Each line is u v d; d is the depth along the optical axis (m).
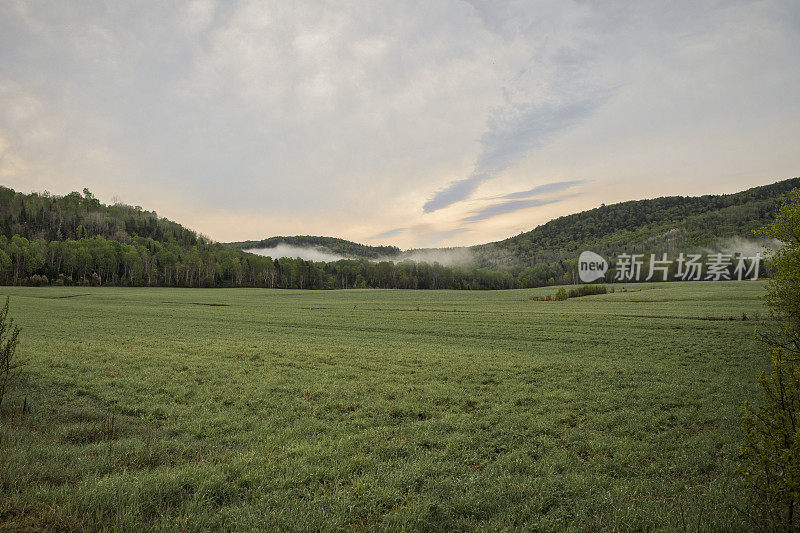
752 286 95.75
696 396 17.28
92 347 27.06
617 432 13.10
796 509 6.07
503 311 60.91
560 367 23.39
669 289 98.88
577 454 11.45
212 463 9.77
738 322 39.44
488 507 7.88
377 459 10.56
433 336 37.41
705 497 8.09
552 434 13.16
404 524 7.03
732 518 6.82
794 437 5.85
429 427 13.68
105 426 12.11
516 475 9.60
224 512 7.19
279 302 87.19
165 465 9.52
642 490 8.84
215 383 19.52
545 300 87.50
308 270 184.50
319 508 7.48
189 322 45.84
